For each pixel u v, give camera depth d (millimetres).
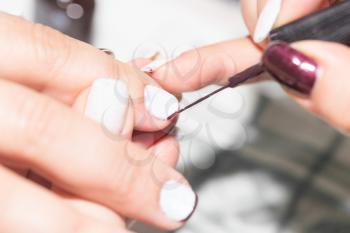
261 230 254
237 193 261
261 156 270
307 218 257
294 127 280
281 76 175
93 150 179
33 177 185
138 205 185
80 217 175
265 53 175
